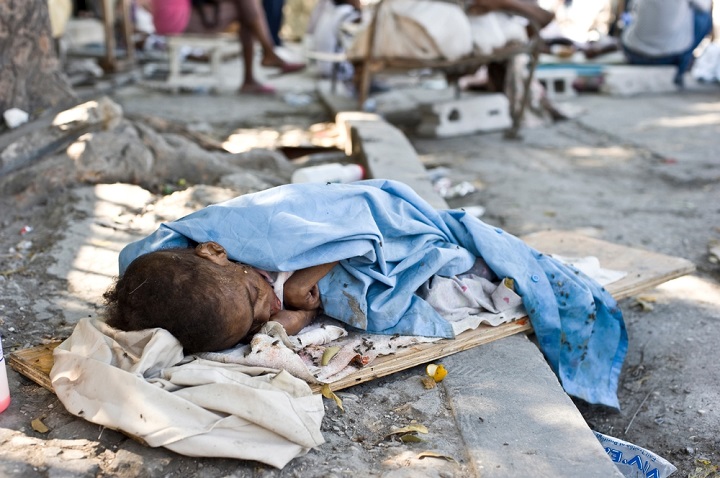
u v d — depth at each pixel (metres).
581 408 3.21
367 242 2.78
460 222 3.19
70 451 2.17
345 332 2.81
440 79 11.63
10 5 4.96
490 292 3.11
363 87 7.02
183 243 2.73
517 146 7.41
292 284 2.76
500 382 2.63
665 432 2.94
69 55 11.01
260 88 9.93
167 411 2.17
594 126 8.20
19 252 3.73
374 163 5.07
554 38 11.27
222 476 2.11
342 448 2.28
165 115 8.07
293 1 17.34
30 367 2.56
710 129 7.96
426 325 2.86
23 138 4.56
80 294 3.29
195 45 9.78
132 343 2.43
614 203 5.52
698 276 4.20
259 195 2.82
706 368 3.27
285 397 2.23
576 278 3.15
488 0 6.93
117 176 4.55
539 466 2.16
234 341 2.52
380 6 6.71
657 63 10.70
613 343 3.21
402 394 2.58
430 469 2.16
